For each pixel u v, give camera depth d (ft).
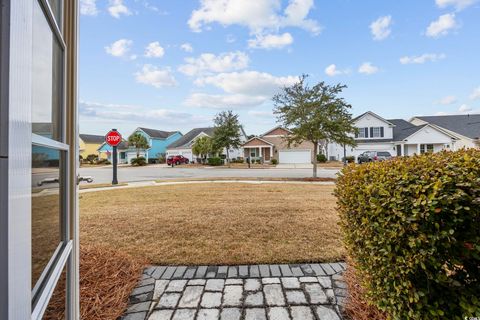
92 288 7.32
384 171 5.31
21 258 2.39
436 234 3.96
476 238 3.88
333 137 39.32
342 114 39.42
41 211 3.67
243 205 18.57
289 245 10.50
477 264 4.25
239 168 74.79
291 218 14.69
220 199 21.35
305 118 40.06
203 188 29.17
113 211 16.83
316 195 23.41
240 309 6.47
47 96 3.92
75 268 5.64
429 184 4.15
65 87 4.95
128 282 7.71
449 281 4.34
